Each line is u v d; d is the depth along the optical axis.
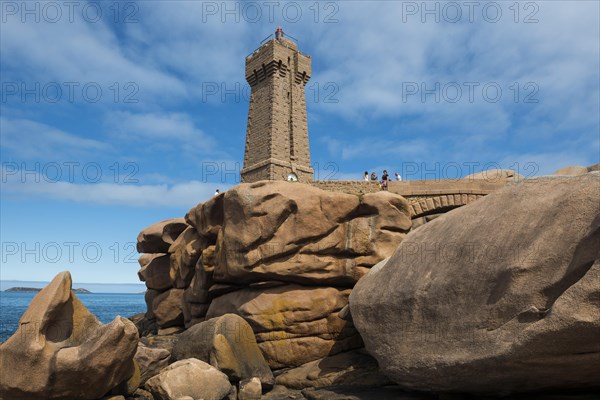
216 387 13.34
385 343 12.39
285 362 16.56
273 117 43.44
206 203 20.91
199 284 20.84
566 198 9.59
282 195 17.75
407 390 12.77
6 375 11.88
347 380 14.48
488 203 11.88
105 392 13.00
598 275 7.77
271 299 17.34
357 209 18.58
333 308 17.16
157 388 12.75
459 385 10.44
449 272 11.10
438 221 13.44
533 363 8.70
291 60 46.72
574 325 7.74
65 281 13.05
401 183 24.16
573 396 9.79
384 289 12.99
